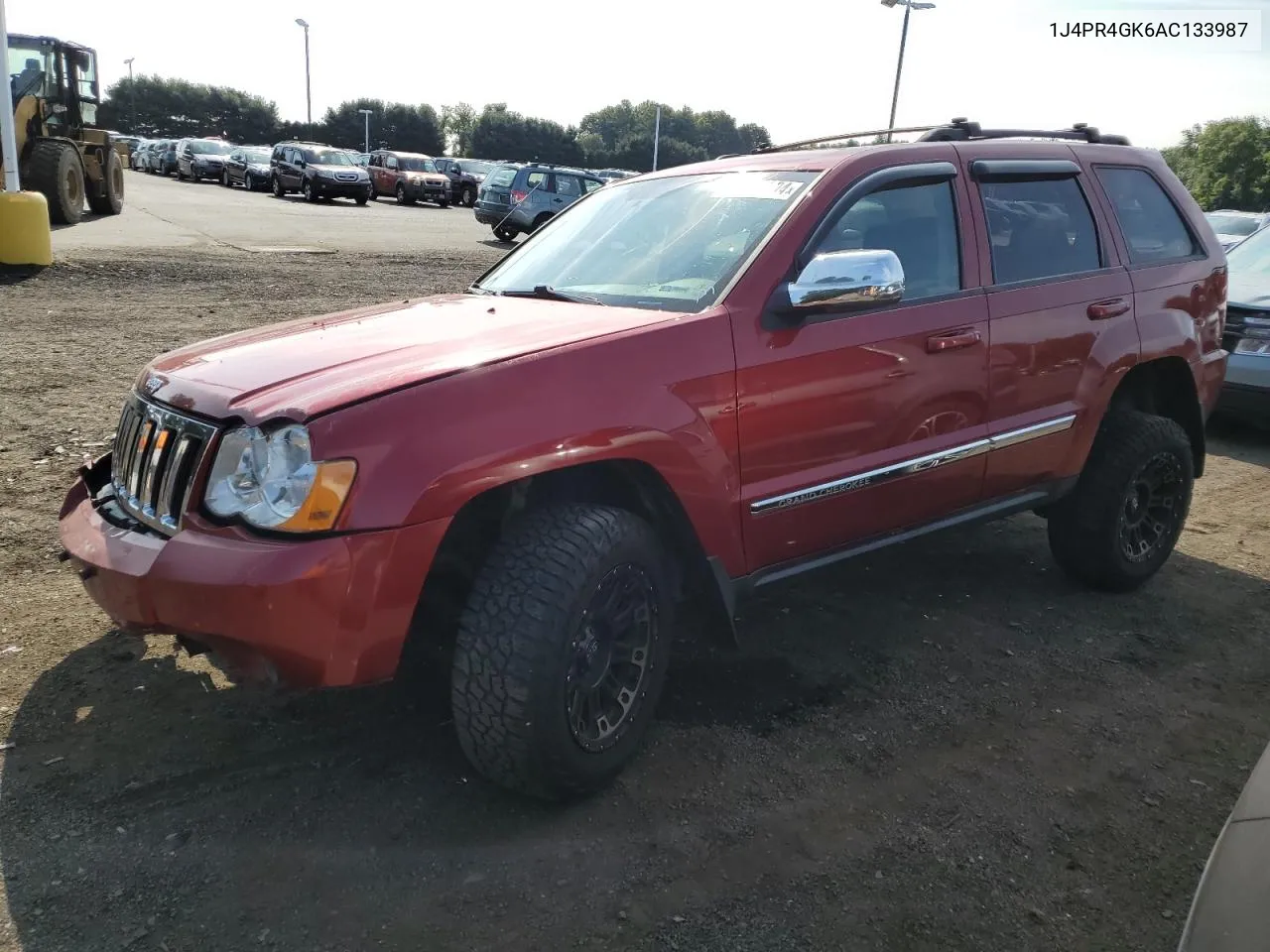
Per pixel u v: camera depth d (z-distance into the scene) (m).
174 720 3.18
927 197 3.71
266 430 2.45
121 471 2.95
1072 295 4.06
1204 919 1.64
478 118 98.44
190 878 2.50
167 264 13.65
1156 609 4.39
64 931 2.30
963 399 3.69
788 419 3.18
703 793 2.94
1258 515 5.77
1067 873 2.65
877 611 4.28
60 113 17.81
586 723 2.80
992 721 3.40
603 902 2.47
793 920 2.43
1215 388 4.79
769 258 3.21
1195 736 3.36
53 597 3.97
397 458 2.44
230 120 92.50
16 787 2.80
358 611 2.40
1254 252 8.29
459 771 3.00
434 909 2.43
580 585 2.64
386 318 3.35
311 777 2.93
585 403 2.73
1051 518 4.48
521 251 4.25
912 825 2.82
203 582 2.38
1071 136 4.54
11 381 7.20
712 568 3.08
